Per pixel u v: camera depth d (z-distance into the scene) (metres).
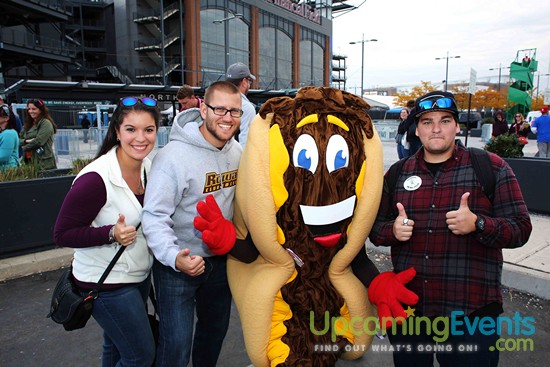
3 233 4.87
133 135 2.11
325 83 61.75
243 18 45.59
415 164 2.29
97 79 49.31
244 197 2.16
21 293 4.37
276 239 2.15
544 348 3.29
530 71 24.34
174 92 31.89
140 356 2.25
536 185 6.68
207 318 2.68
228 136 2.29
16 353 3.31
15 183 4.91
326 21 60.19
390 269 4.91
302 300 2.25
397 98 52.50
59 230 2.06
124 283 2.20
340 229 2.13
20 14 36.62
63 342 3.47
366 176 2.15
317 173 2.04
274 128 2.09
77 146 13.23
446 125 2.13
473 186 2.14
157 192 2.17
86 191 2.06
